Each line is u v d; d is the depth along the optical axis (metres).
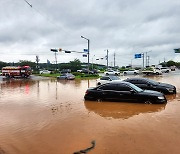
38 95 18.28
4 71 52.22
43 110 11.96
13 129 8.57
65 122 9.32
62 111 11.56
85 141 6.98
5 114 11.18
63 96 17.33
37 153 6.20
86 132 7.88
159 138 7.05
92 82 33.09
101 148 6.36
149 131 7.78
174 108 11.55
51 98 16.38
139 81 16.91
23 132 8.16
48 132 8.05
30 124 9.19
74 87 25.11
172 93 16.33
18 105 13.67
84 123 9.06
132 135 7.41
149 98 12.66
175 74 50.28
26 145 6.86
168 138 7.03
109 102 13.62
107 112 10.95
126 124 8.74
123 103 13.12
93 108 12.03
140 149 6.21
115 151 6.11
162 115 10.09
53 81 37.12
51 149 6.44
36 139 7.36
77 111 11.44
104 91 13.87
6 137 7.68
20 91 21.66
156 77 40.06
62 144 6.80
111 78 22.42
